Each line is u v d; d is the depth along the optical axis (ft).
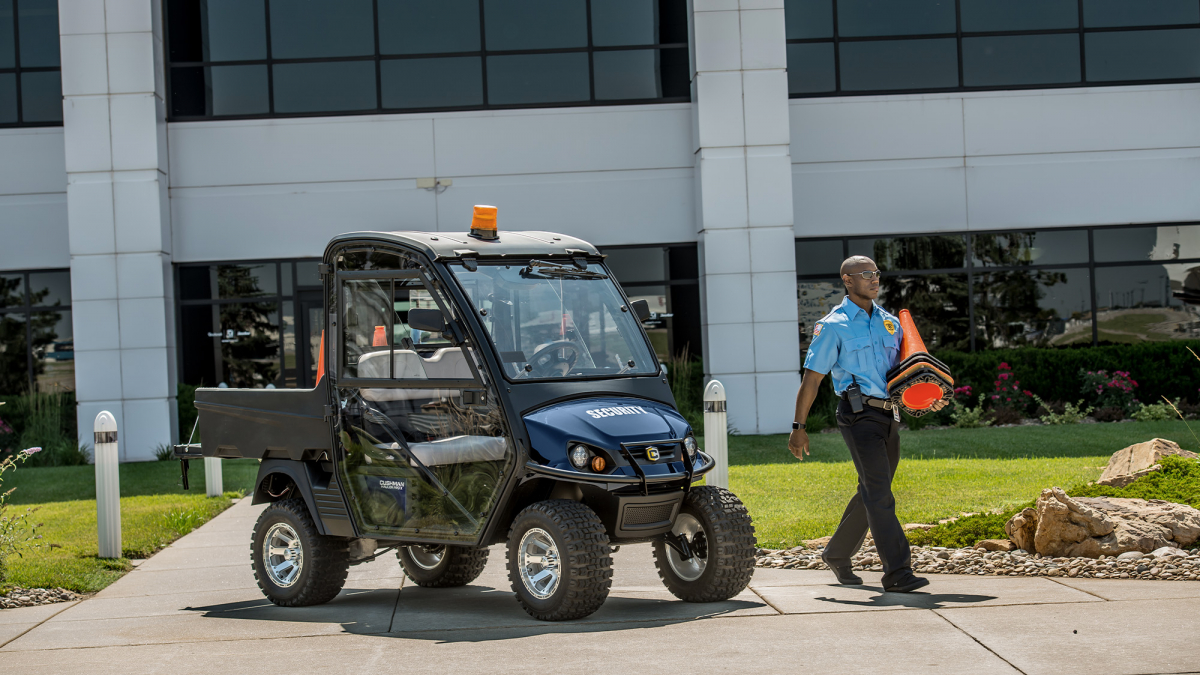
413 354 20.15
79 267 55.16
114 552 27.66
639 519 18.47
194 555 28.81
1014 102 59.88
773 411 55.72
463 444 19.20
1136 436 45.65
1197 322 60.29
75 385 55.57
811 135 59.67
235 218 57.98
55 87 58.75
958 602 18.22
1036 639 15.43
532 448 18.24
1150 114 60.23
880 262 60.13
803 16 60.03
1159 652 14.43
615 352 20.35
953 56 60.29
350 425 20.98
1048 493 21.90
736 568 19.01
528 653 15.96
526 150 58.54
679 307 59.21
